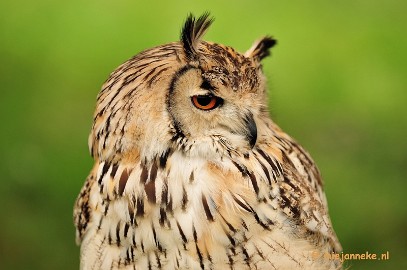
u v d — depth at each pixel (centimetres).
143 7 1599
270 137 777
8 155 1307
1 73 1486
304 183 768
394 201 1258
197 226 720
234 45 1534
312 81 1473
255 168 737
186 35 716
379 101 1435
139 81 710
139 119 712
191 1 1606
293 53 1526
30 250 1195
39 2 1628
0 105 1411
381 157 1339
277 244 733
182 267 730
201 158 729
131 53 1526
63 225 1219
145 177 722
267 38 807
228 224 721
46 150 1319
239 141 736
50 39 1558
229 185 726
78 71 1494
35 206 1243
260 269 732
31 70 1498
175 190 721
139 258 738
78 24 1578
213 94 715
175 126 713
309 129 1390
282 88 1466
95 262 760
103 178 738
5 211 1233
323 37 1555
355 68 1499
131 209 727
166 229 723
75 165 1294
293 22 1576
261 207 731
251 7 1605
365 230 1220
